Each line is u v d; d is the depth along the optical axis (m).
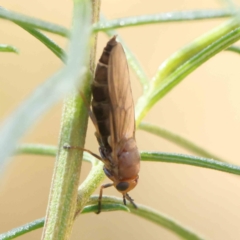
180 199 0.11
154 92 0.07
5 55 0.11
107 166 0.06
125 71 0.06
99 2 0.06
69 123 0.06
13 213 0.11
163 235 0.11
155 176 0.11
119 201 0.06
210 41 0.07
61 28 0.05
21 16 0.05
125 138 0.07
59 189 0.06
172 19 0.06
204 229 0.11
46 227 0.06
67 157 0.06
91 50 0.06
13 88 0.11
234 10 0.05
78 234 0.11
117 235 0.11
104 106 0.06
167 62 0.07
